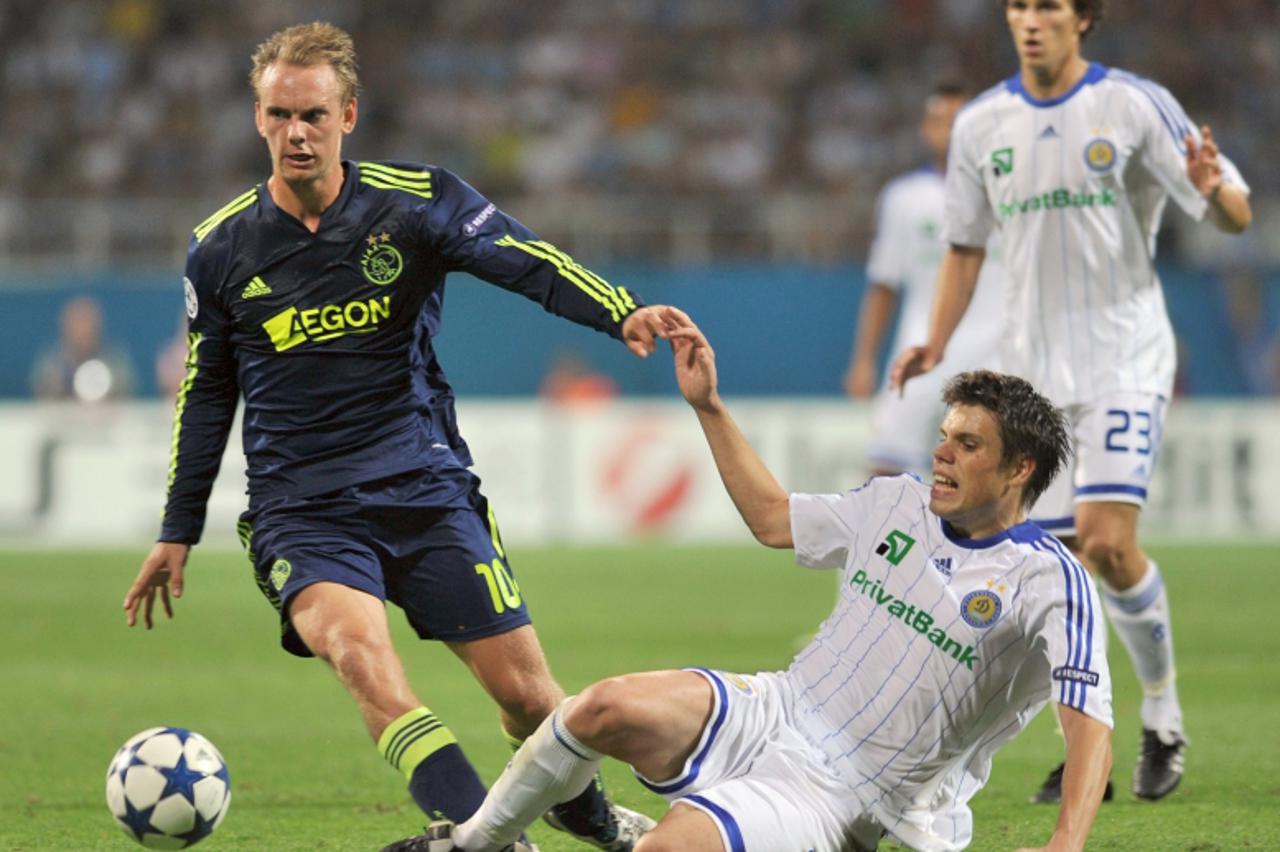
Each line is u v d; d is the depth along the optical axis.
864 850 15.40
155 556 18.00
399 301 17.33
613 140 91.06
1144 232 23.66
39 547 64.69
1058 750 25.91
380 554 17.34
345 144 90.88
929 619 15.00
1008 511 15.05
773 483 16.25
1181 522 66.00
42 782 23.17
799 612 45.12
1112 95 23.22
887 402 38.22
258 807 21.45
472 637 17.36
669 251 77.62
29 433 65.94
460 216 17.25
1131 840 19.42
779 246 78.06
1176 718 22.22
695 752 14.96
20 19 94.00
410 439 17.53
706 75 93.75
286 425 17.42
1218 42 92.12
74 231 76.75
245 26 94.44
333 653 16.14
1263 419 65.88
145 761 16.28
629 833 17.22
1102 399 23.17
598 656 36.41
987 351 37.00
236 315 17.41
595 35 95.38
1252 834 19.70
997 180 23.89
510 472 66.31
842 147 90.88
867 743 15.11
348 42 17.25
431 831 15.39
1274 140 88.69
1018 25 23.25
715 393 16.23
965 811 15.88
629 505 66.94
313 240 17.19
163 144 89.62
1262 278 71.19
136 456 66.31
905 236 38.69
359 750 25.89
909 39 94.81
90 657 37.41
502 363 72.19
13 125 90.31
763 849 14.38
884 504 15.60
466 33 95.38
